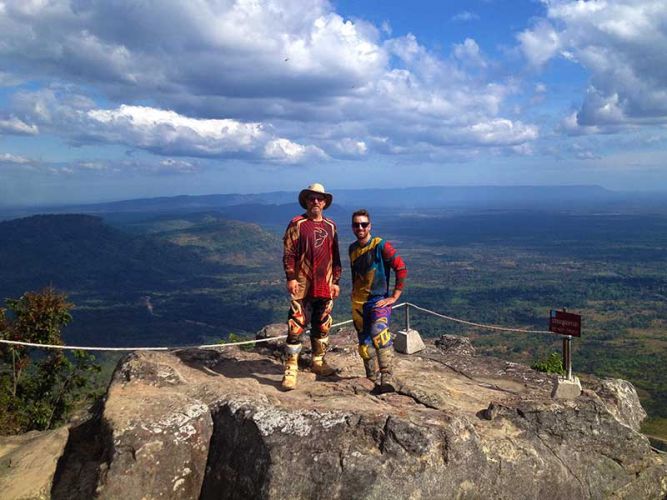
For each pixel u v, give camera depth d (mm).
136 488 4918
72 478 5621
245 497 4852
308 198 6711
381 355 6531
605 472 5820
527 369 8039
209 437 5426
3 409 14367
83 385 17031
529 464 5348
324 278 6672
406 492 4633
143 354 7066
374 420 5020
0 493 5340
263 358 8047
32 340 15938
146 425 5227
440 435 4992
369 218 6711
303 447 4871
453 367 7988
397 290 6699
